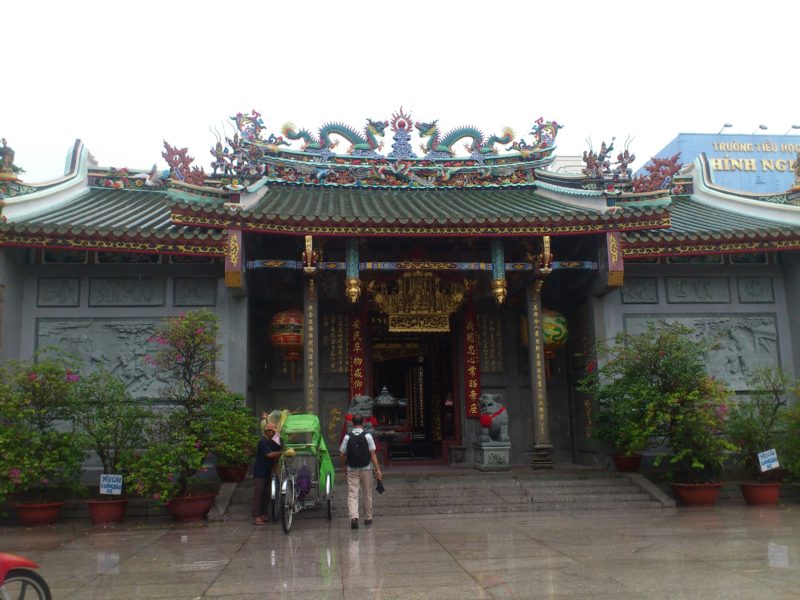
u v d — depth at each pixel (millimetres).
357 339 19969
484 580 7766
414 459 21703
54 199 18406
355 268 16859
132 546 10664
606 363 17328
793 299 18453
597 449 17750
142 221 17141
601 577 7812
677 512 13750
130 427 14008
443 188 22094
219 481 15828
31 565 6000
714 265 18703
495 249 17234
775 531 11039
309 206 18172
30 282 16516
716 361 18094
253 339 18688
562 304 20312
